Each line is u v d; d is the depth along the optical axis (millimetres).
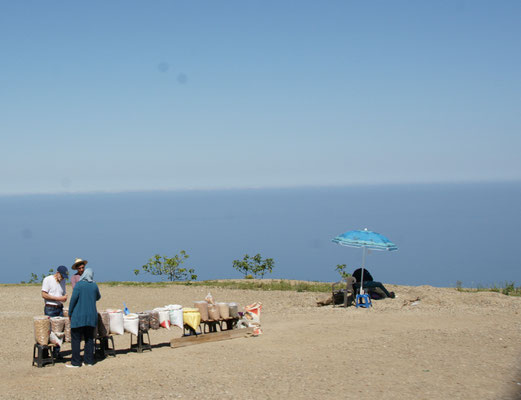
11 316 17141
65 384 8938
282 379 8883
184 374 9273
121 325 11047
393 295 18109
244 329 12312
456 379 8773
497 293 19562
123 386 8688
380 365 9625
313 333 12492
